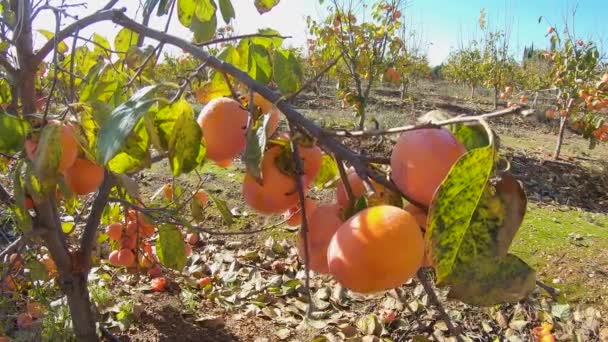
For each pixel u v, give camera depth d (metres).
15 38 1.52
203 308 3.78
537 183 8.24
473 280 0.70
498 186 0.71
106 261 4.10
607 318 3.95
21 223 1.84
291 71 1.28
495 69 18.19
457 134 0.90
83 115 1.23
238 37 1.39
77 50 2.07
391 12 8.77
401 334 3.65
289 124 0.92
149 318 3.49
